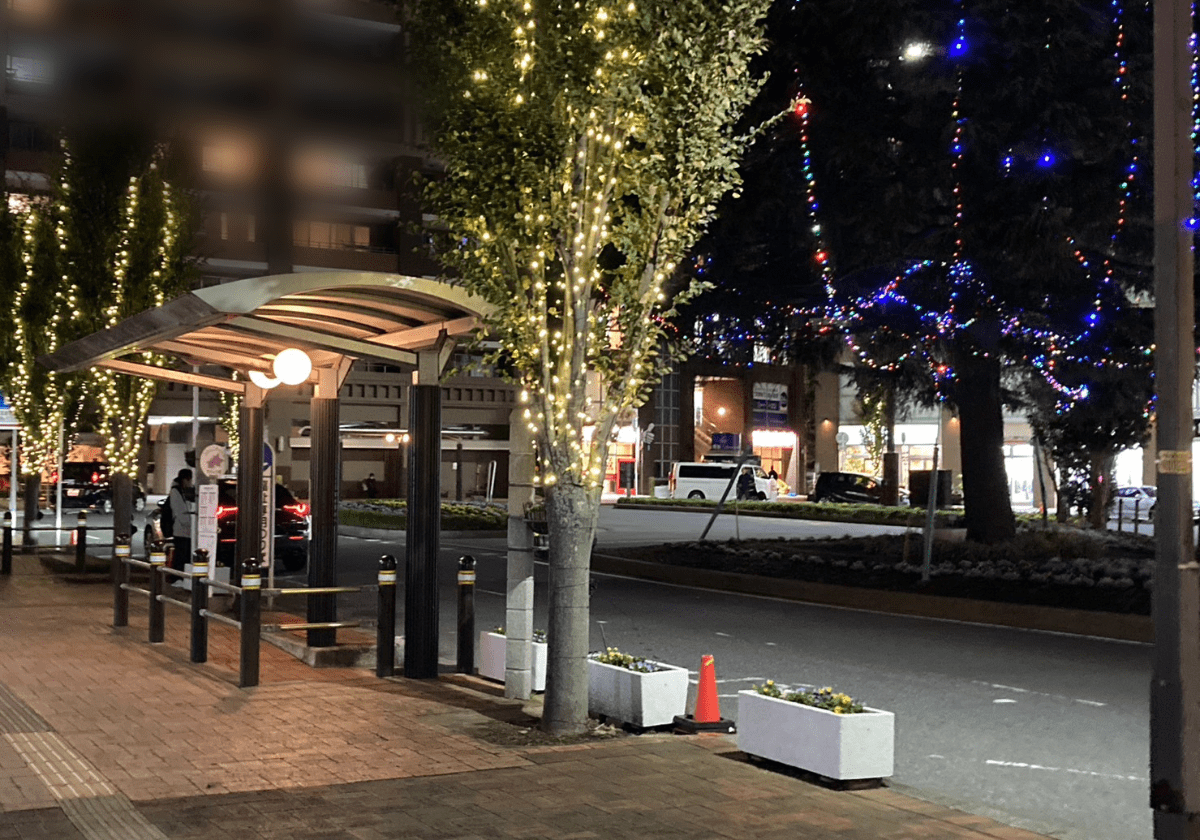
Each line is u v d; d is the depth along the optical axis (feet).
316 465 43.14
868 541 81.66
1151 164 59.16
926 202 62.80
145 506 165.17
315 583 42.52
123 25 176.04
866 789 24.73
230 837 20.27
